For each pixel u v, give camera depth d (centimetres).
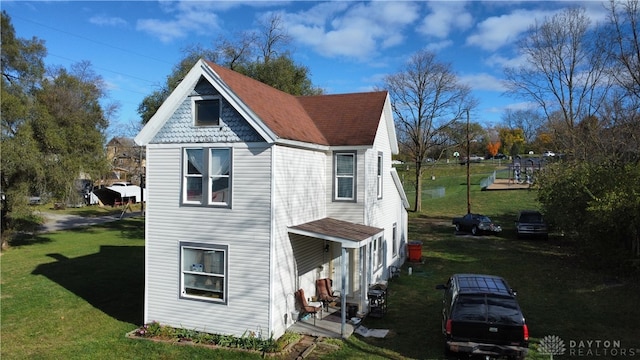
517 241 2900
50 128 2783
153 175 1392
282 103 1664
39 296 1797
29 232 3506
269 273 1249
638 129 2522
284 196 1330
